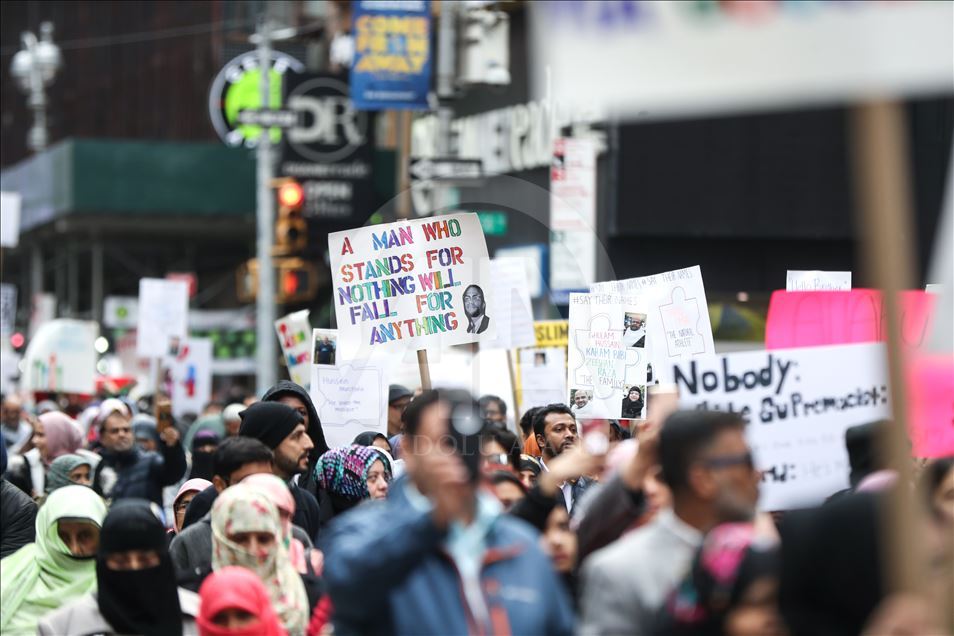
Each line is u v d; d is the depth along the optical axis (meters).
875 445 7.55
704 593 5.78
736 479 6.13
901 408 4.88
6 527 11.82
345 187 41.81
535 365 16.02
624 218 33.84
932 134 33.38
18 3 66.06
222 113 46.94
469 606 5.95
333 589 6.02
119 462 17.14
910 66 4.21
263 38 36.03
